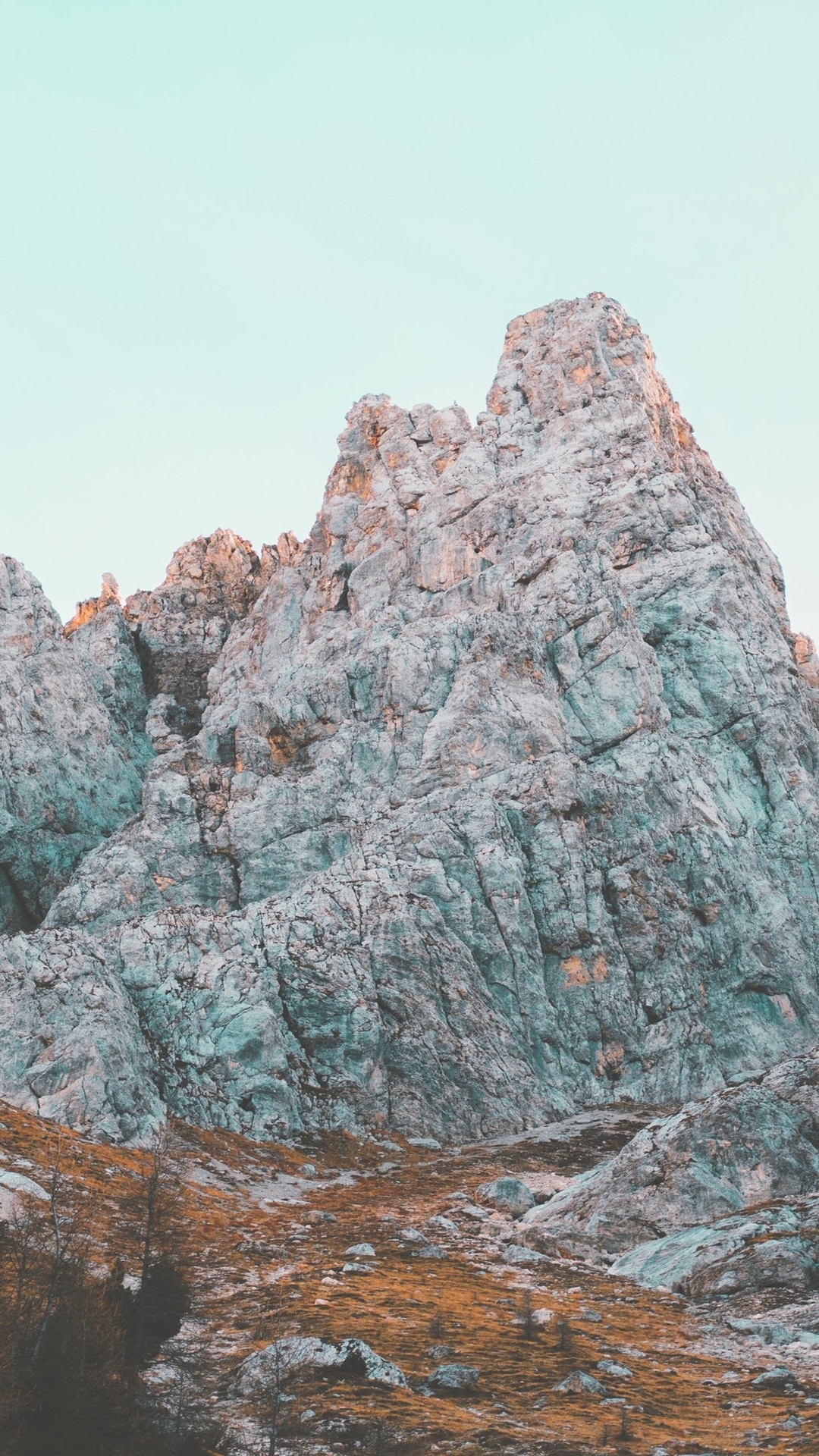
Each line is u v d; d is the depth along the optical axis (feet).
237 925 602.85
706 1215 346.54
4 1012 484.33
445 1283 304.71
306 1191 441.27
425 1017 586.04
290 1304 269.85
